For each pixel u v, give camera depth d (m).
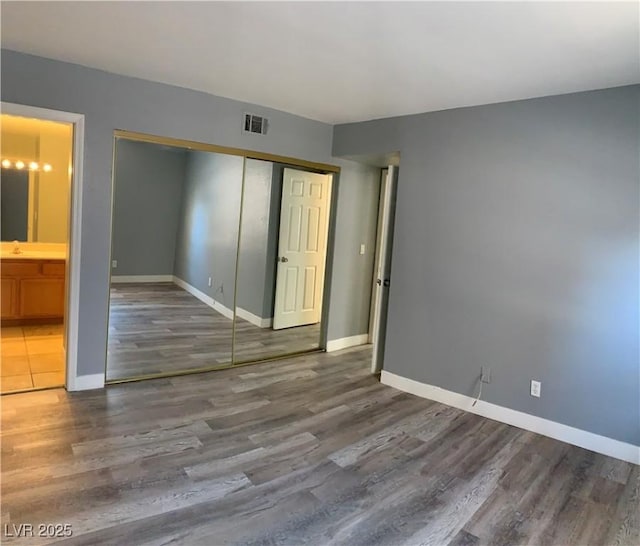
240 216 4.35
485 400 3.39
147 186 3.74
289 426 3.04
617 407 2.83
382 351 4.20
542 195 3.08
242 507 2.14
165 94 3.40
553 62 2.45
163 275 3.98
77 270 3.21
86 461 2.42
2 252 4.91
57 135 5.03
